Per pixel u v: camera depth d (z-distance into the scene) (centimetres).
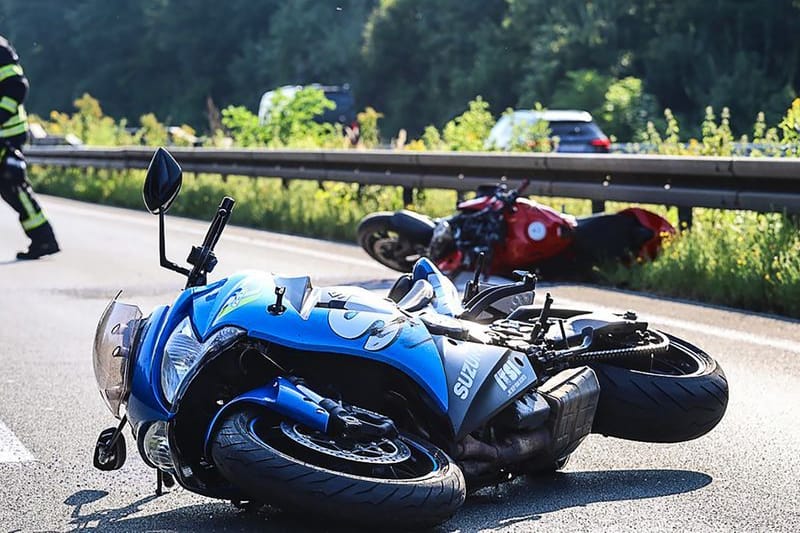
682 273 2488
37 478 1237
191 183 5412
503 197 2561
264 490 921
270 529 1039
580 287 2597
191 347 1013
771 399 1569
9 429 1448
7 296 2586
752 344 1938
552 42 12962
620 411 1249
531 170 3234
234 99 19162
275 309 1015
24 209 3322
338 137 6303
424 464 991
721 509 1120
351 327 1022
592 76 11875
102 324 1072
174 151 5516
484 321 1371
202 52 19912
